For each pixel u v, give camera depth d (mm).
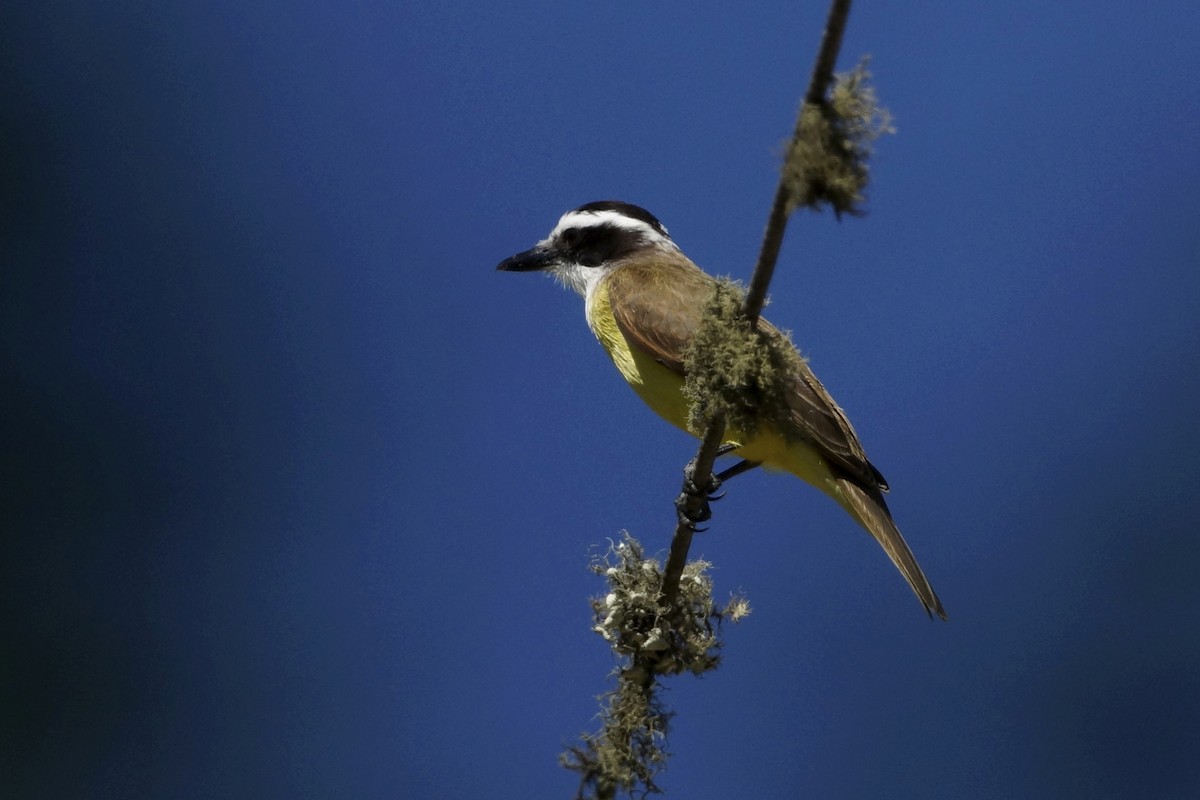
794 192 9031
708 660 11375
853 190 8898
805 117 8875
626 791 11023
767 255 10148
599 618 11438
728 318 10516
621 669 11320
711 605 11461
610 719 11195
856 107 8867
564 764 11055
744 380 10430
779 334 10633
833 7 8648
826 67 8828
